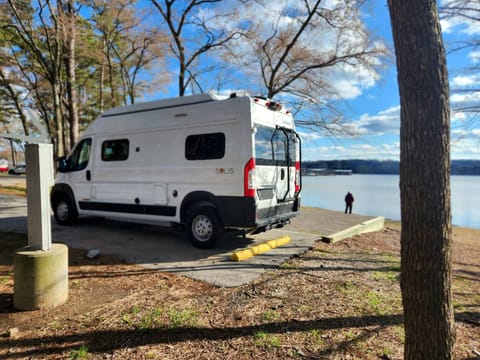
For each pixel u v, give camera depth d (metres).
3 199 13.59
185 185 6.04
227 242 6.43
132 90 19.17
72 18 13.11
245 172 5.36
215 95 5.75
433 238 2.01
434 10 2.00
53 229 7.65
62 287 3.49
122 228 7.82
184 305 3.47
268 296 3.74
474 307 3.73
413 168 2.03
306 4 12.44
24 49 16.03
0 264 4.76
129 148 6.81
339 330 2.99
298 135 6.89
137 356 2.55
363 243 7.25
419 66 1.98
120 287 3.99
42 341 2.75
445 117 2.01
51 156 3.52
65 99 16.64
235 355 2.59
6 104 24.66
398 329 3.02
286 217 6.27
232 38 13.63
